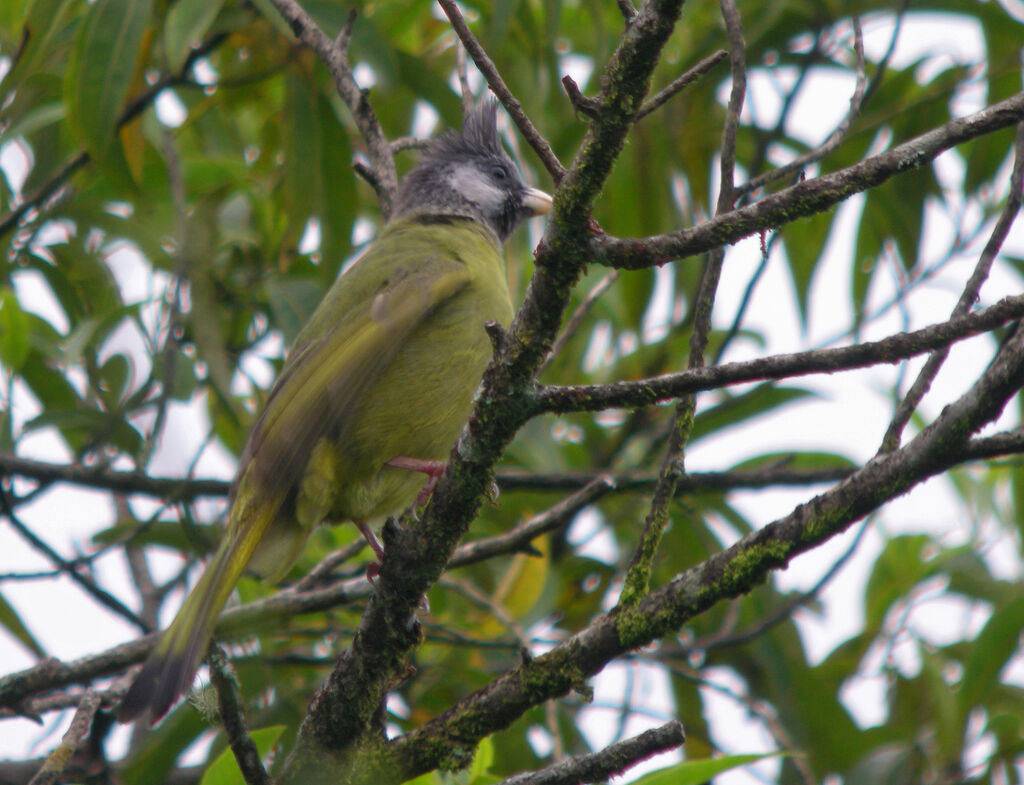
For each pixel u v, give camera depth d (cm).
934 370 491
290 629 823
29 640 851
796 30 1008
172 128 1004
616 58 405
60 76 905
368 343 697
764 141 1012
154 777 807
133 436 896
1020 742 866
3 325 904
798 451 985
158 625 895
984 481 1071
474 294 741
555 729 757
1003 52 989
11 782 733
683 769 541
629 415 1032
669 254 431
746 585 491
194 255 847
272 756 807
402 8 991
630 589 516
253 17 891
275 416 671
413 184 923
